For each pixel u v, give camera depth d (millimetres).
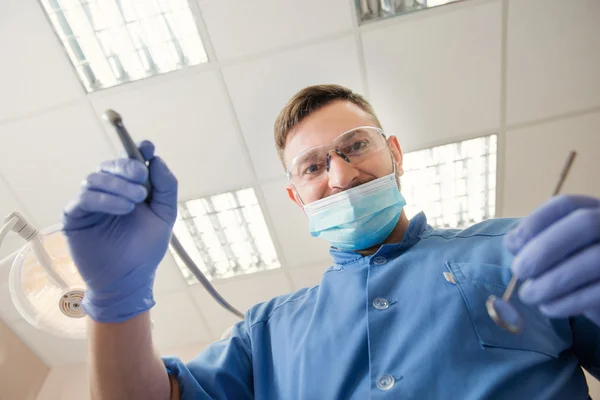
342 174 948
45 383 2318
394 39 1472
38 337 2221
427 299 743
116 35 1449
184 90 1551
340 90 1106
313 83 1557
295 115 1061
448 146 1749
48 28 1387
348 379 728
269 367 894
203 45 1457
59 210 1812
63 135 1616
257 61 1503
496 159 1765
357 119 1053
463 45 1481
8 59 1427
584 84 1545
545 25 1437
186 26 1454
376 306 778
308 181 1031
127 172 580
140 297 662
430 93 1584
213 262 2096
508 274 740
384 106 1621
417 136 1687
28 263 923
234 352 933
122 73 1549
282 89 1562
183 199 1815
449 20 1436
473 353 655
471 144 1748
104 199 561
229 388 853
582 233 464
